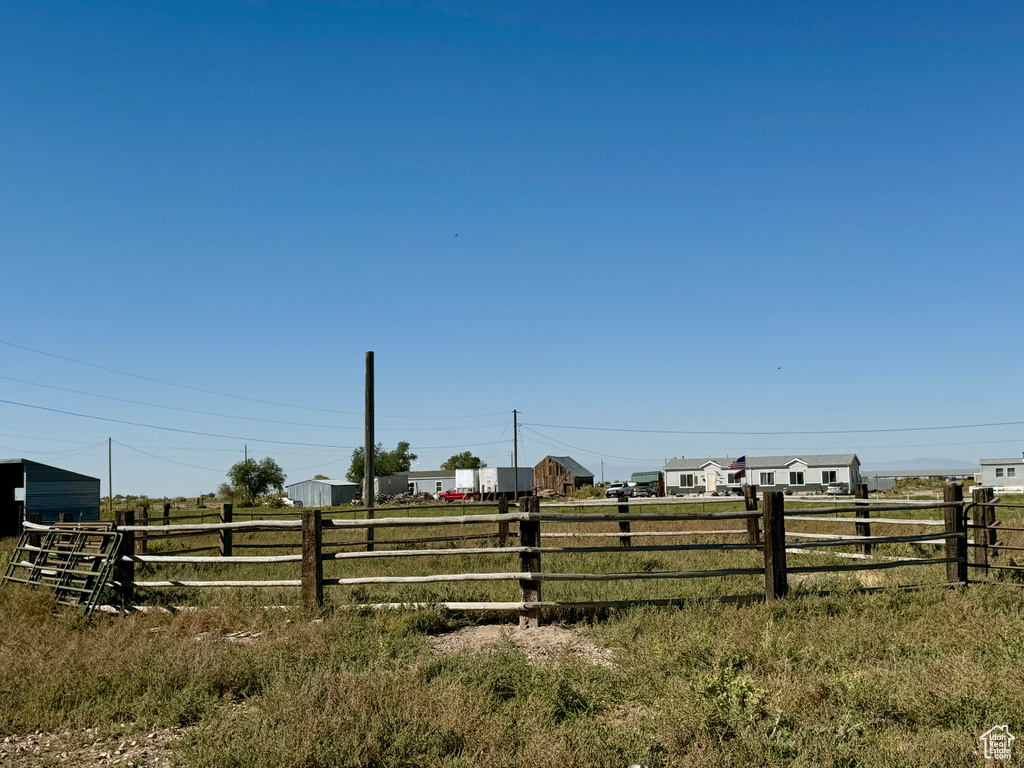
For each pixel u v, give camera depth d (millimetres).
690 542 16719
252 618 9703
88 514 37062
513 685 6621
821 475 80438
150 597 11367
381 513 34125
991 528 12188
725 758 4938
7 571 13352
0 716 6211
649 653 7363
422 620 9242
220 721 5840
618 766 5008
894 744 5207
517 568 13500
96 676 7039
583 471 104562
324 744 5145
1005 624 8219
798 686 6148
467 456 127125
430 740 5316
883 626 8398
